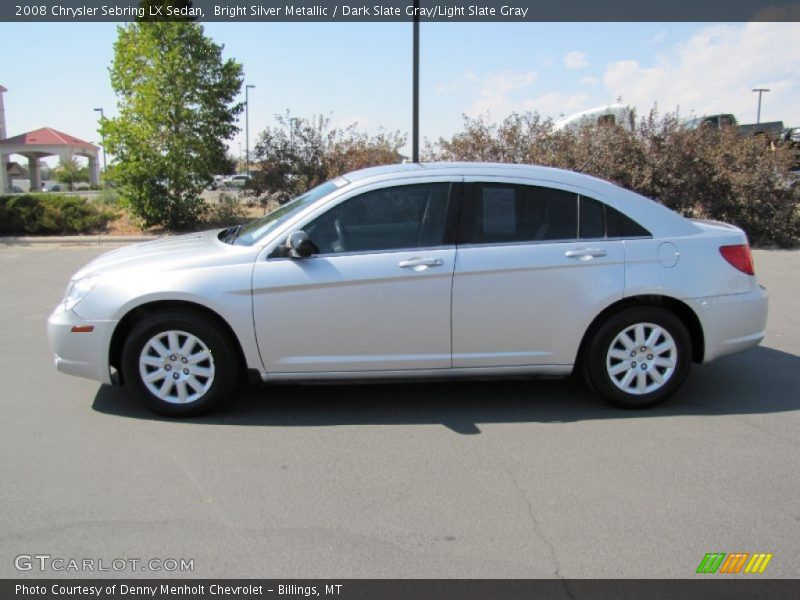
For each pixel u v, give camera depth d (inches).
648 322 188.7
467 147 586.2
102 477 150.9
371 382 187.9
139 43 589.3
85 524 131.4
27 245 563.8
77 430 177.6
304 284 179.6
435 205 186.9
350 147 637.3
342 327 182.1
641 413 191.0
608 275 185.9
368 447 167.6
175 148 604.1
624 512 135.8
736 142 550.3
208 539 126.5
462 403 199.3
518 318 185.3
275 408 194.9
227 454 163.3
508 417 187.9
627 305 190.2
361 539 126.6
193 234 227.5
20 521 132.4
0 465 156.7
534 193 189.9
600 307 186.1
